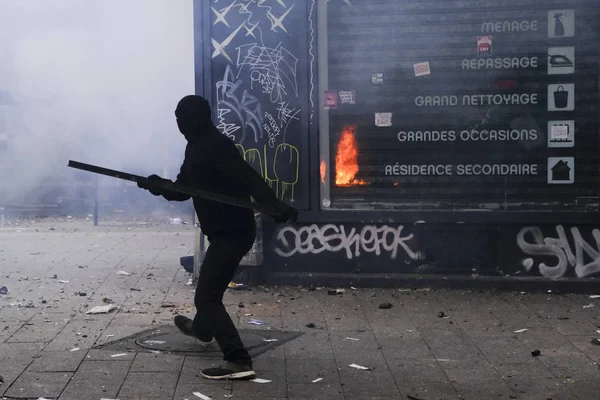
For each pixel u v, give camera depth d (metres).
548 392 4.02
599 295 6.56
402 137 6.82
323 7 6.79
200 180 4.28
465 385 4.13
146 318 5.59
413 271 6.88
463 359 4.62
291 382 4.16
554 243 6.75
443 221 6.78
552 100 6.70
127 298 6.30
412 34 6.76
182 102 4.29
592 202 6.73
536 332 5.28
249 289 6.72
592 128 6.71
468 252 6.85
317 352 4.76
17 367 4.31
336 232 6.91
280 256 6.96
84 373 4.23
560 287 6.65
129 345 4.82
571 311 5.95
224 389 4.02
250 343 4.93
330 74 6.83
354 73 6.81
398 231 6.88
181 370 4.32
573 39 6.65
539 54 6.69
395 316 5.75
